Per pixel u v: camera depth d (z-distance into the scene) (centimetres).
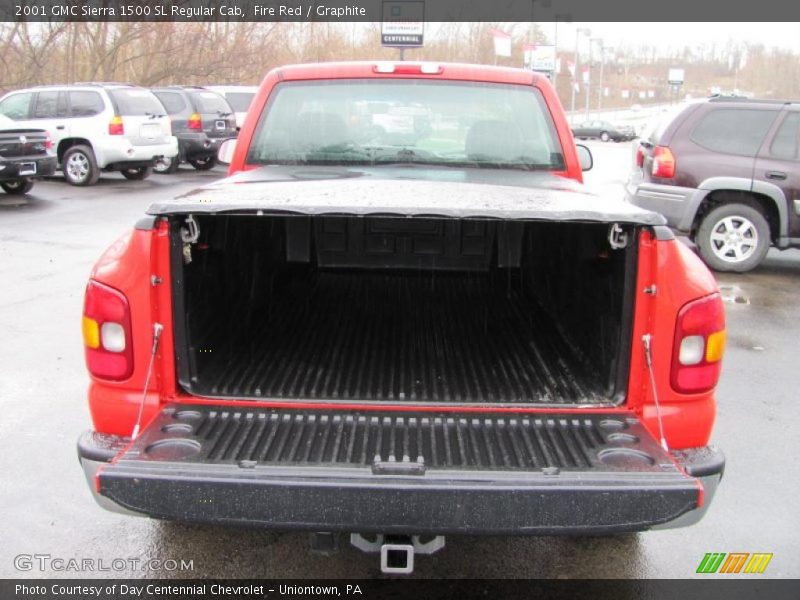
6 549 302
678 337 240
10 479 356
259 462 213
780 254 977
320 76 395
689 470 239
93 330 245
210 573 288
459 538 314
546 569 295
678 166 815
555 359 326
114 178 1634
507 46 3566
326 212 221
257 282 353
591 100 8600
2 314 619
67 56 2611
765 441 411
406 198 244
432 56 4078
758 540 317
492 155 394
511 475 208
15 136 1191
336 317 386
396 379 306
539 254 393
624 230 242
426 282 448
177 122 1714
